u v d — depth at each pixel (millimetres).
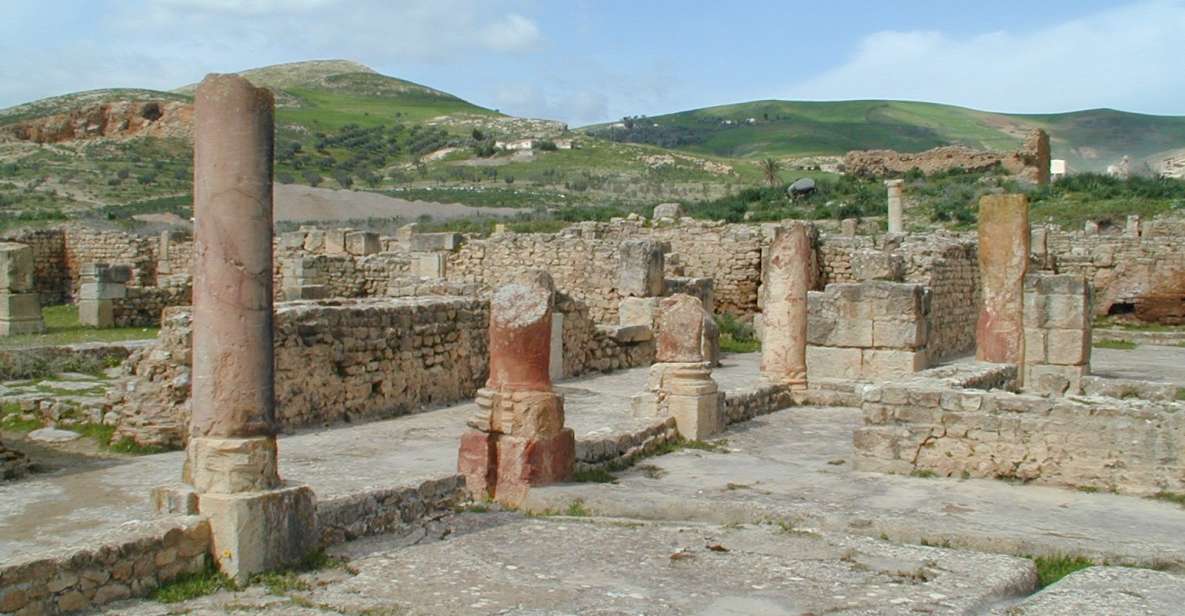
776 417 16125
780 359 17641
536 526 9250
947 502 10109
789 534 8945
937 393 11469
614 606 7039
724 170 108062
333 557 8125
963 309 27344
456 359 18312
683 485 10906
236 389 7625
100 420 14367
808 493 10516
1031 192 49750
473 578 7656
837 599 7172
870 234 35906
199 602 6984
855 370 20172
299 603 7012
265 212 7746
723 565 8016
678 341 14273
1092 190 48688
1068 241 35469
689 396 14000
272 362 7852
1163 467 10406
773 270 17750
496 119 141250
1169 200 44188
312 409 15195
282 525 7723
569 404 17938
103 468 12430
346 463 12594
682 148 177375
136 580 7027
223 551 7438
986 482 11078
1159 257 33875
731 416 15328
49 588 6516
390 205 67562
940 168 61750
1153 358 26484
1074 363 18891
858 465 11797
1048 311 19125
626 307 25141
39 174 71062
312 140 108125
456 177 93062
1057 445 10875
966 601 7105
